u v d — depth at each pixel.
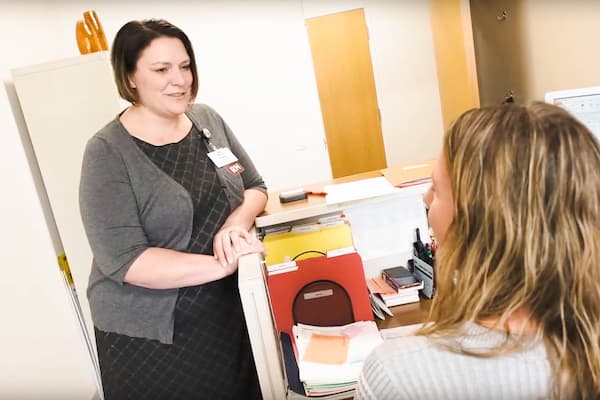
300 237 1.54
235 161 1.51
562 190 0.59
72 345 2.43
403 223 1.72
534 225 0.59
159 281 1.24
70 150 2.22
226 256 1.23
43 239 2.32
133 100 1.35
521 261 0.61
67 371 2.35
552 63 2.15
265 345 1.04
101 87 2.15
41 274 2.27
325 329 1.41
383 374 0.63
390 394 0.63
